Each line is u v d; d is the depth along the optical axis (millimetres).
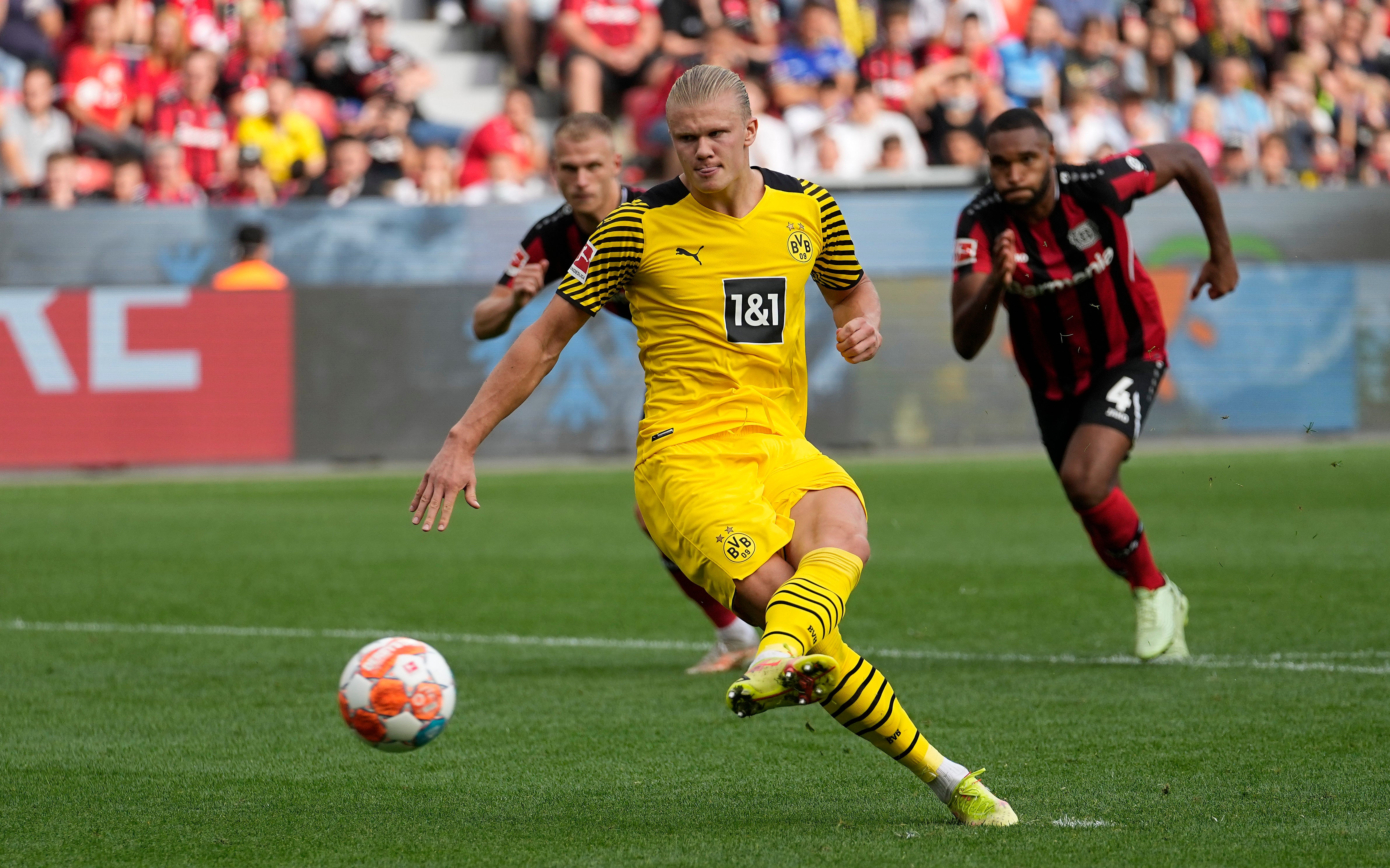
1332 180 67875
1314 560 31125
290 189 59000
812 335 54188
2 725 18312
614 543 36125
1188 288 55469
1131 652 22719
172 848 12891
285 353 51781
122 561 33531
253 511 41969
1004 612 26500
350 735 17672
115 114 62000
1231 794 14227
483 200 58531
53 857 12672
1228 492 43062
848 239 13984
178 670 22016
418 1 73000
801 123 62000
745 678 11062
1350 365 56562
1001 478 47438
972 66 64750
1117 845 12445
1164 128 67812
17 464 50344
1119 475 22812
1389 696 18875
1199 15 71062
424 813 14055
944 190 56219
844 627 25188
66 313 50469
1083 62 67250
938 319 54906
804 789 14883
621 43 65688
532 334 13203
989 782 14898
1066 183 21969
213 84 61781
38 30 65125
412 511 12844
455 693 13148
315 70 65312
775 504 13102
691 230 13289
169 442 51156
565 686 20641
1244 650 22422
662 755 16438
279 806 14367
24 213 53406
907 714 16469
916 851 12336
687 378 13406
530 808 14234
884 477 47781
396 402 52531
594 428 53750
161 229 53906
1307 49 72312
